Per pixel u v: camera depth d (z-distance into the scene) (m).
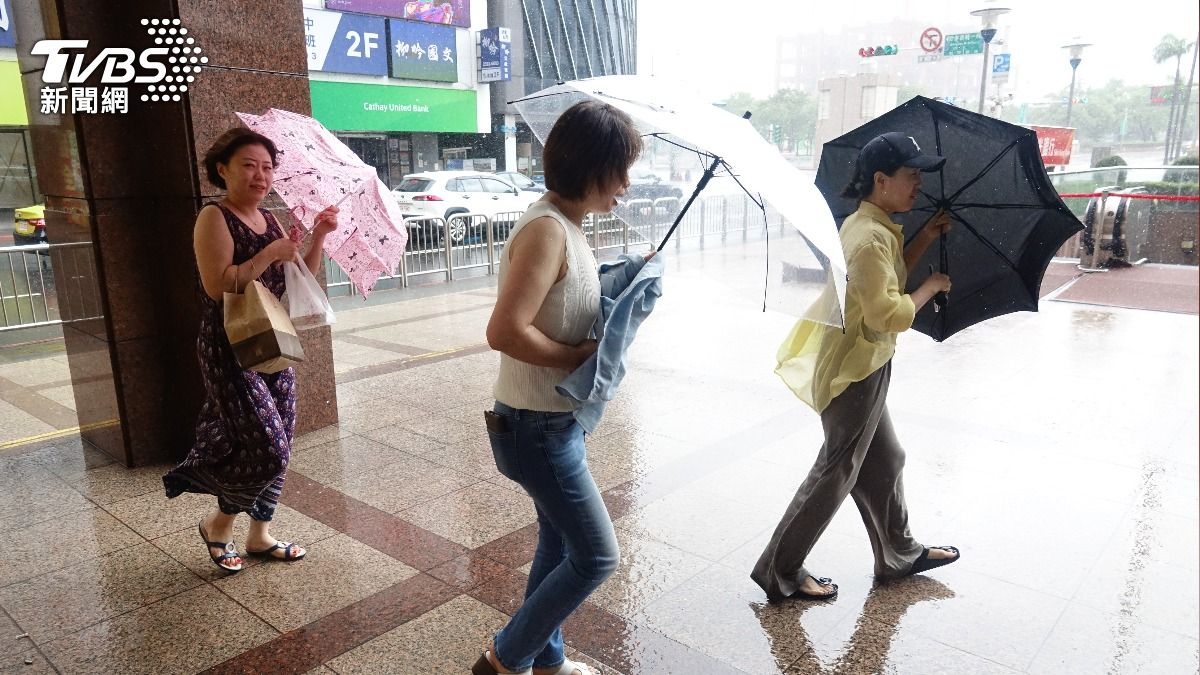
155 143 4.09
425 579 3.21
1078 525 3.67
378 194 3.31
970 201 2.74
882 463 2.96
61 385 6.40
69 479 4.27
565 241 1.88
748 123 2.35
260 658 2.67
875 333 2.65
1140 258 13.13
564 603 2.10
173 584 3.16
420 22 25.25
